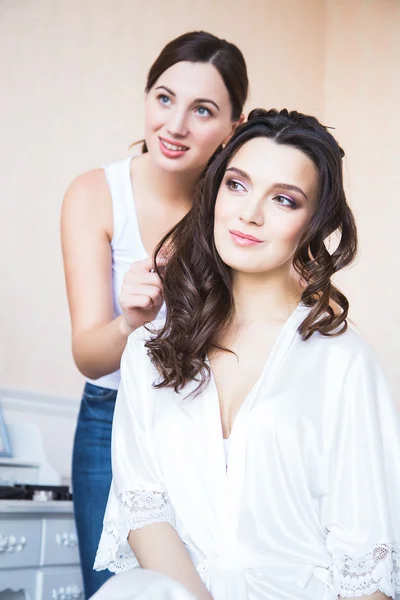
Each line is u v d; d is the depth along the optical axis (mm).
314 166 1368
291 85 3902
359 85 4090
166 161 2393
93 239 2387
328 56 4137
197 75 2404
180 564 1214
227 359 1372
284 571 1197
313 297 1403
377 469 1244
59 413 2676
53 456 2641
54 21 2781
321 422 1271
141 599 705
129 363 1413
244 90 2527
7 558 2209
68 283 2395
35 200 2680
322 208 1374
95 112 2867
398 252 3875
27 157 2670
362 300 3887
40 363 2648
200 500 1249
